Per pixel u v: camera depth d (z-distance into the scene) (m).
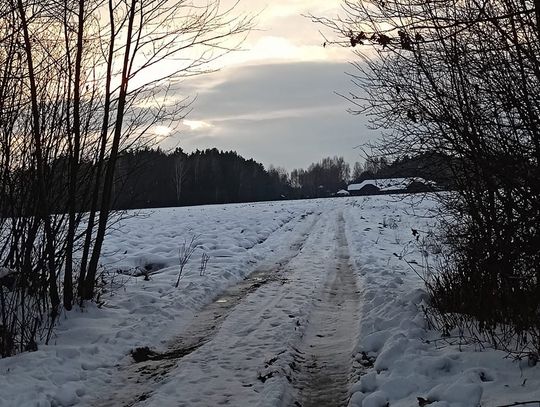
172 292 10.30
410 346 6.02
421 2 5.37
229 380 5.91
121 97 8.65
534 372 4.81
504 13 4.75
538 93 4.86
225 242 17.89
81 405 5.50
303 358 6.77
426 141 6.45
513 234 5.18
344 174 104.12
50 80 7.87
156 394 5.56
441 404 4.52
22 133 7.65
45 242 8.24
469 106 5.51
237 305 9.66
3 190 7.51
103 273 11.41
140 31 8.59
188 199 75.12
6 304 7.39
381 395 5.05
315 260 15.04
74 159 8.12
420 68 6.12
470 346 5.80
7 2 7.27
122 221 29.09
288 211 37.00
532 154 4.90
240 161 94.50
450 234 7.12
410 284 10.22
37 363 6.21
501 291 6.29
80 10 7.84
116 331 7.70
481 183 5.88
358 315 8.62
